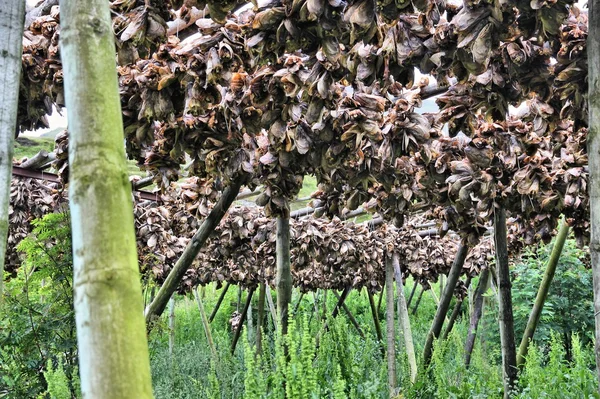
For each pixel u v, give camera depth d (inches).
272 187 109.3
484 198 110.7
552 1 63.6
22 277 115.8
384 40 72.2
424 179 117.6
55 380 101.0
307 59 78.1
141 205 166.9
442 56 72.4
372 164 106.3
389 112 98.1
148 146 92.4
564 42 76.0
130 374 24.5
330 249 202.5
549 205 112.7
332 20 64.7
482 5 65.0
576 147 107.7
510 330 126.5
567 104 85.4
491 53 73.3
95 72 28.1
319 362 133.0
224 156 95.3
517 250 209.5
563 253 243.8
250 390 100.3
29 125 87.7
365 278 276.2
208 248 202.8
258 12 66.4
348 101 89.5
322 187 120.0
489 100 84.5
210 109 89.8
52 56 74.1
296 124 90.7
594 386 133.5
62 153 96.9
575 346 151.8
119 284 25.4
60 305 114.0
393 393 143.9
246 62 76.2
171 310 274.1
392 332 165.3
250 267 227.6
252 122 90.4
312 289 293.9
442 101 89.5
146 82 77.5
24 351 109.6
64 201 156.8
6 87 39.5
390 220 139.1
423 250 249.9
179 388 188.5
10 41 40.1
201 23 73.2
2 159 38.5
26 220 167.9
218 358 182.1
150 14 65.2
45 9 78.6
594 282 60.2
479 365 162.1
